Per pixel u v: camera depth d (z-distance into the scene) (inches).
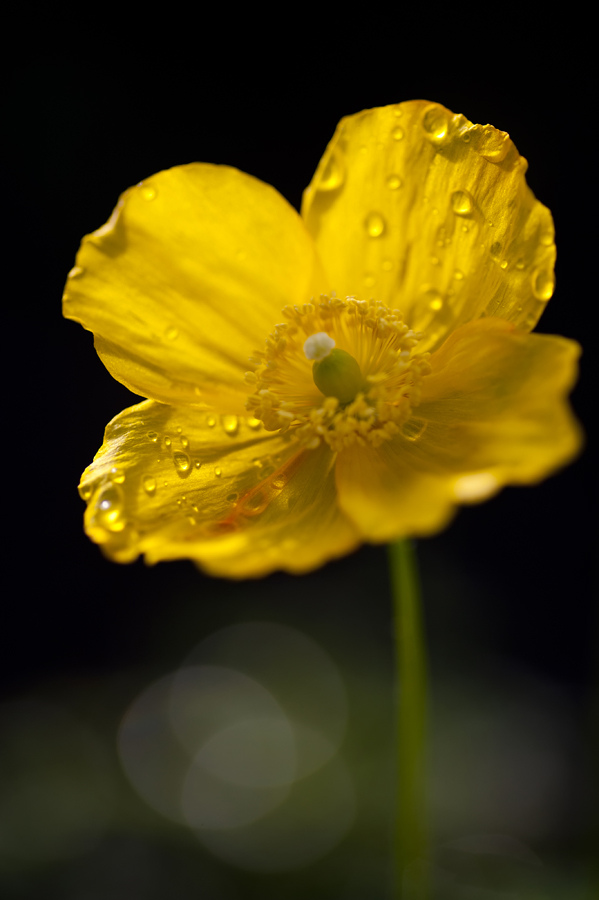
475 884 14.0
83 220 26.5
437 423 10.7
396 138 11.3
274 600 22.1
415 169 11.3
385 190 11.3
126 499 10.9
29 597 24.8
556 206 25.3
